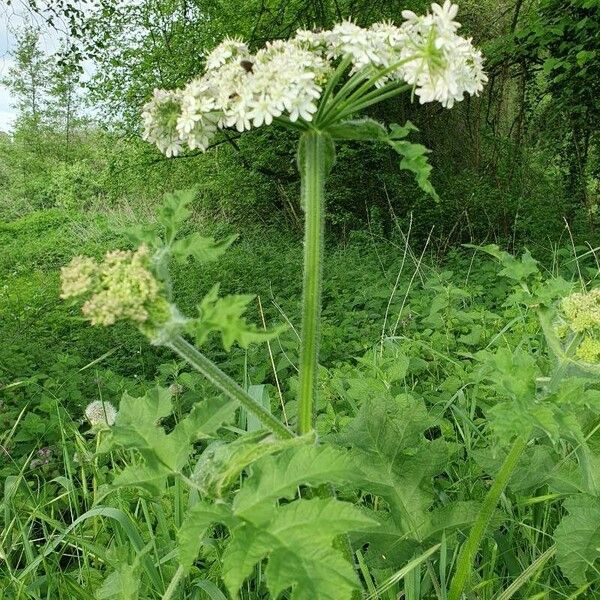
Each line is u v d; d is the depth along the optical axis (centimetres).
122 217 1634
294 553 134
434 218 1091
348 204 1302
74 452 407
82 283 151
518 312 496
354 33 175
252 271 980
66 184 2383
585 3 732
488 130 1223
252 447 158
